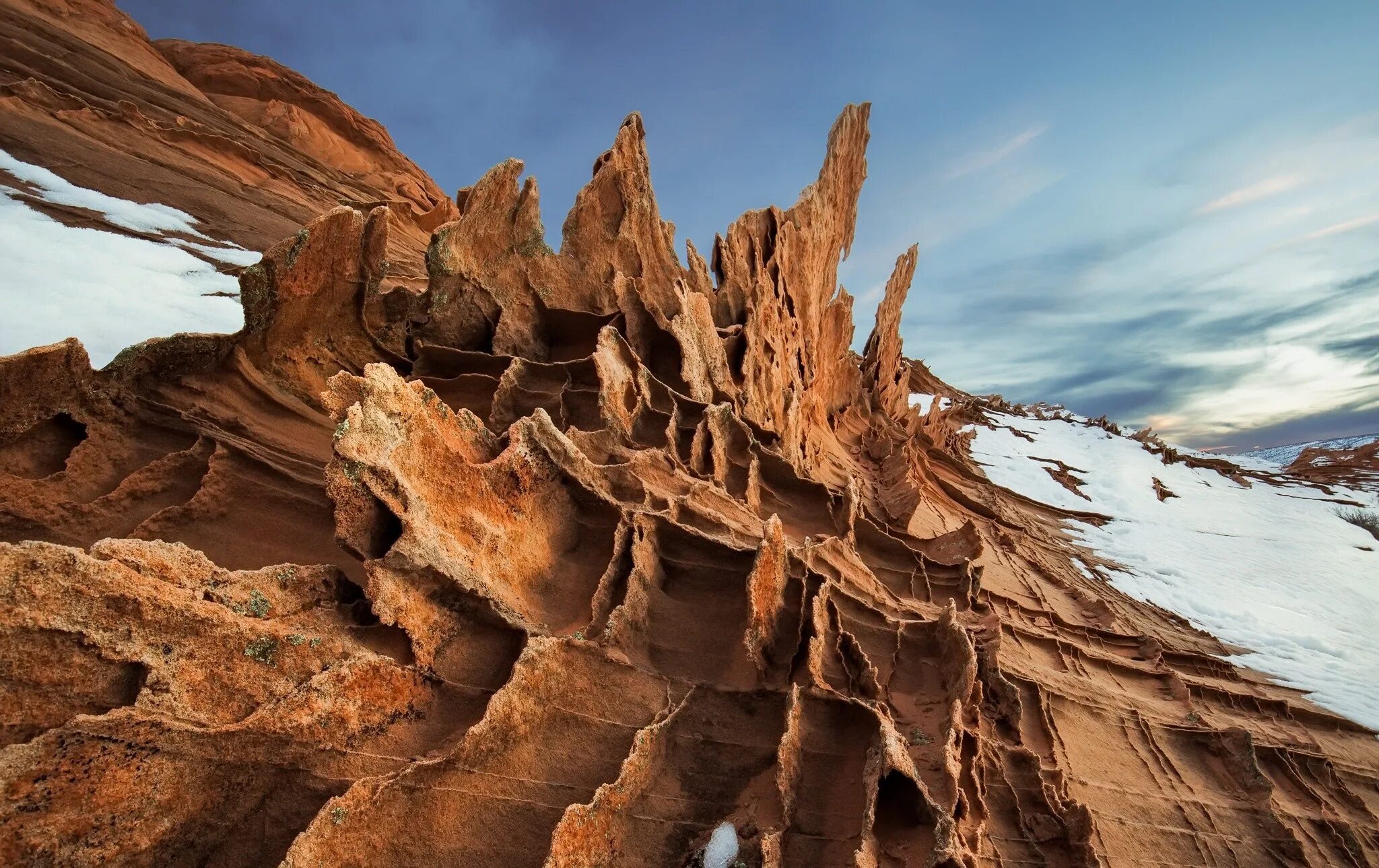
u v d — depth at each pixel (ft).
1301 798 39.06
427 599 17.54
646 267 41.93
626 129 42.29
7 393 17.35
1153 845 30.45
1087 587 70.85
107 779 11.77
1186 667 53.01
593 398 32.07
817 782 20.65
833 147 75.10
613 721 19.22
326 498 20.75
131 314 31.78
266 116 163.84
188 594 13.83
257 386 23.45
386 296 32.73
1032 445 155.12
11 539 16.46
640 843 17.38
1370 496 164.14
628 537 23.89
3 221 39.88
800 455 52.19
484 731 16.24
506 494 21.67
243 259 53.78
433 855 14.55
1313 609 80.84
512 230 37.29
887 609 33.55
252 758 13.42
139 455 19.60
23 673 11.78
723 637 23.85
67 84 80.28
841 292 83.61
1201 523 117.80
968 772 24.07
